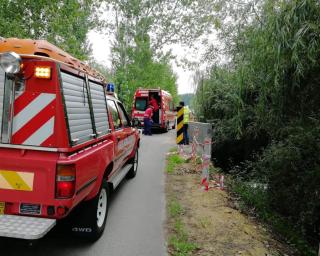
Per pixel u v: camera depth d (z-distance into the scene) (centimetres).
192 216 589
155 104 2247
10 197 351
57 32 1227
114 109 647
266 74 650
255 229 582
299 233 643
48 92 352
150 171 972
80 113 410
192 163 1089
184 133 1479
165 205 651
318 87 596
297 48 531
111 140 558
